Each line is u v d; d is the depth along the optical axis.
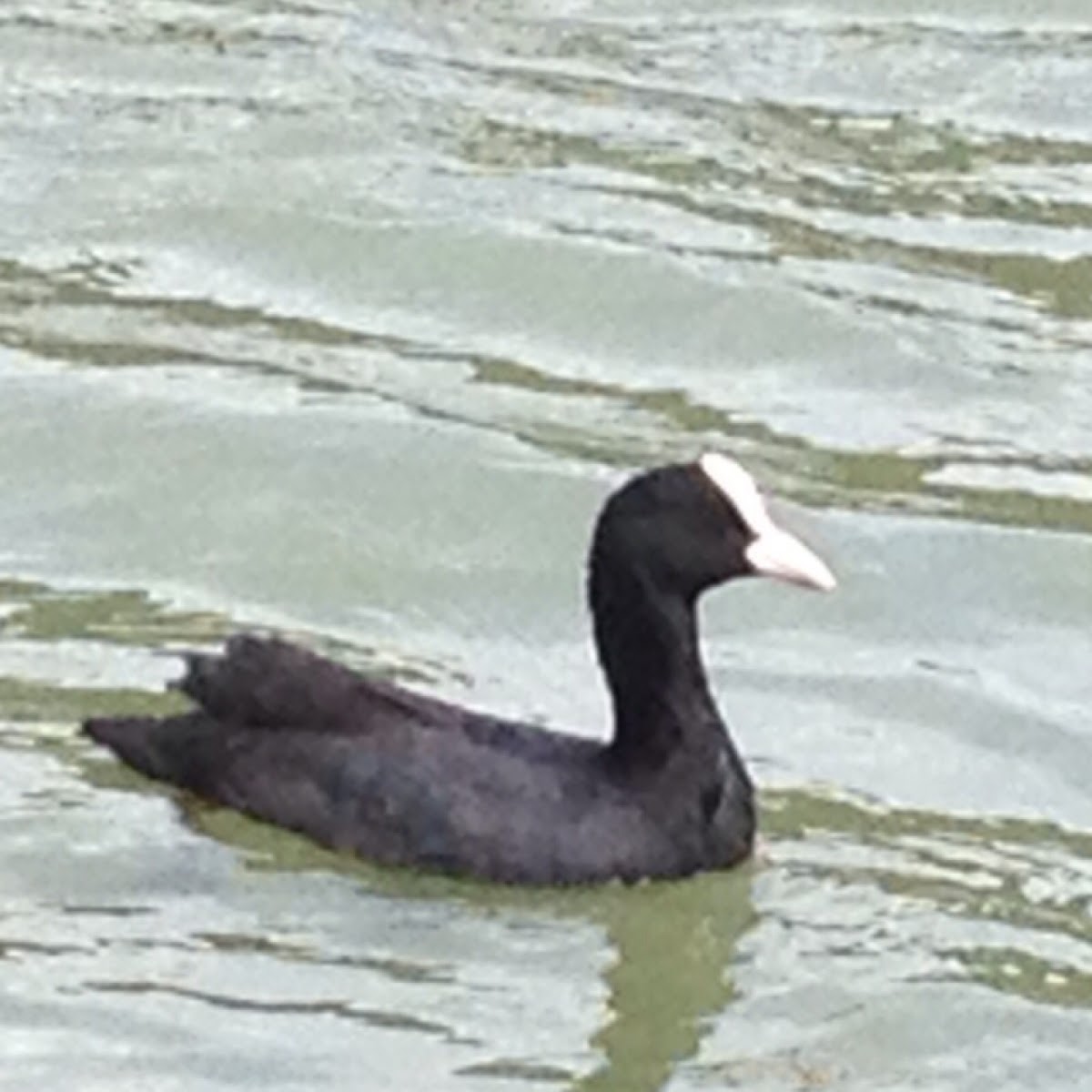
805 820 16.33
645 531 15.59
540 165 22.05
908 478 19.28
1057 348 20.53
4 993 14.85
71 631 17.50
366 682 15.90
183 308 20.53
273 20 23.53
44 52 23.05
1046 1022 15.08
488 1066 14.61
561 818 15.50
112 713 16.66
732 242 21.31
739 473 15.71
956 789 16.66
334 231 21.25
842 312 20.67
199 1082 14.40
